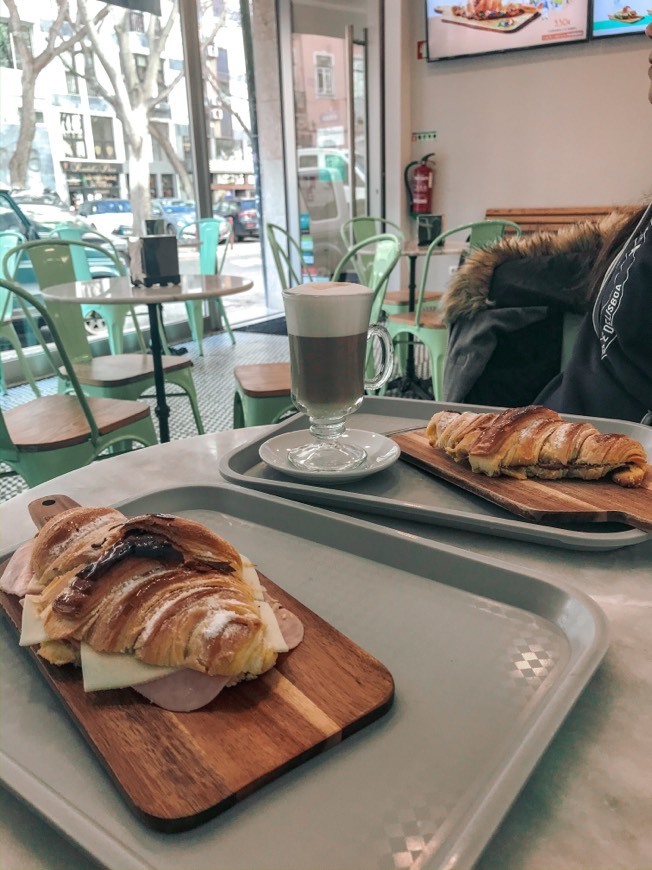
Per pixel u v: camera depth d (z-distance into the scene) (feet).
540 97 13.88
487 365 4.93
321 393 2.53
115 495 2.35
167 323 14.80
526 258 4.81
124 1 12.25
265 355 13.73
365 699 1.27
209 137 14.92
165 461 2.67
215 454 2.74
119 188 13.00
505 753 1.18
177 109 14.02
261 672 1.32
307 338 2.46
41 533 1.67
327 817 1.05
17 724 1.29
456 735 1.22
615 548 1.92
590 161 13.75
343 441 2.69
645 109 12.94
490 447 2.27
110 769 1.11
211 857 0.99
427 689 1.35
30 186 11.39
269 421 6.66
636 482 2.19
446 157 15.34
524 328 4.81
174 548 1.50
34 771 1.17
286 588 1.74
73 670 1.37
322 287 2.49
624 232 4.05
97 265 12.58
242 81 15.65
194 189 14.89
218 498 2.19
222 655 1.26
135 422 6.19
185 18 13.60
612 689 1.34
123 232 13.25
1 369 11.19
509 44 13.67
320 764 1.16
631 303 3.49
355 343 2.51
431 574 1.77
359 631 1.55
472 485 2.25
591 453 2.22
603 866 0.97
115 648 1.33
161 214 14.16
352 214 16.38
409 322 9.23
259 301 18.40
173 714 1.23
